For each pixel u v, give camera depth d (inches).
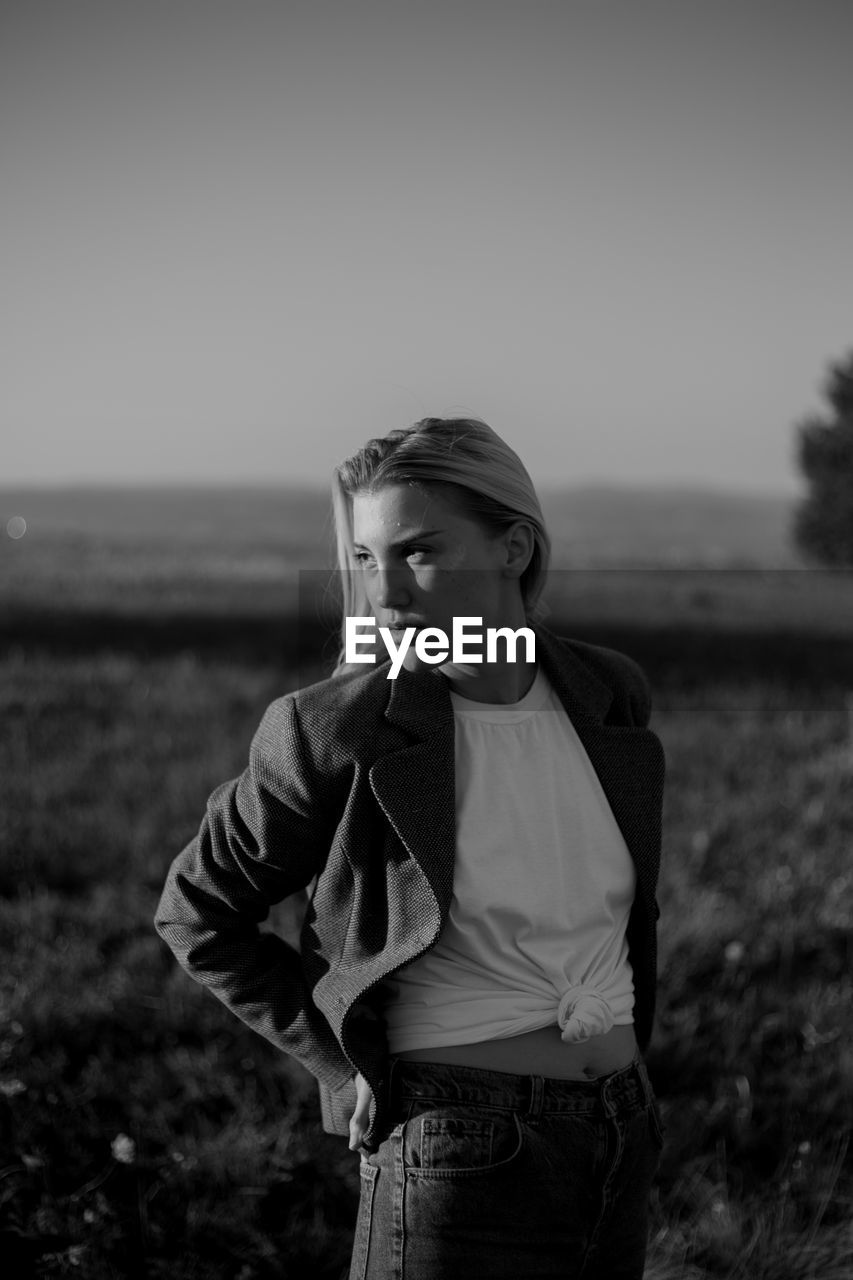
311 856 69.2
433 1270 63.5
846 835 227.3
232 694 343.0
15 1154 122.5
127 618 499.8
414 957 64.0
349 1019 65.5
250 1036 146.8
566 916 69.2
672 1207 119.2
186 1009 151.9
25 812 231.0
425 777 65.8
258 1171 121.7
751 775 266.8
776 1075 141.3
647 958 74.8
